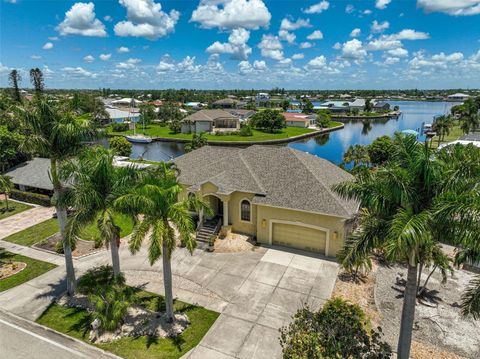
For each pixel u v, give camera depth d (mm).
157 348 15023
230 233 26766
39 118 17109
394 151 13234
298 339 11773
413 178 11539
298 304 18172
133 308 17703
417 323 16531
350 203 23984
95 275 18703
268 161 28438
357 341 12031
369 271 21062
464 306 11961
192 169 29969
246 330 16219
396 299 18453
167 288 15984
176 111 123375
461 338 15539
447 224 10797
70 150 18062
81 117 18281
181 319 16812
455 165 11531
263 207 24781
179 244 25250
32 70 88688
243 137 90938
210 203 28125
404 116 164875
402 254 10609
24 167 39188
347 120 154125
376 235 12172
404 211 11211
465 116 93125
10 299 18891
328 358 10945
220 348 15047
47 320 17156
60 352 14969
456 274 20812
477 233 10312
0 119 40469
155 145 87062
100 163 16312
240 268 21969
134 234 14406
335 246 22984
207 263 22625
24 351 15055
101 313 15953
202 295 19109
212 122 99938
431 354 14578
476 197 10117
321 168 28188
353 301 18328
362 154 52875
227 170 28266
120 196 15344
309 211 22875
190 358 14469
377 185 12133
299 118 117750
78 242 25938
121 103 170625
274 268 21938
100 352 14891
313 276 20922
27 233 27719
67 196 17203
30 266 22531
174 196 14508
